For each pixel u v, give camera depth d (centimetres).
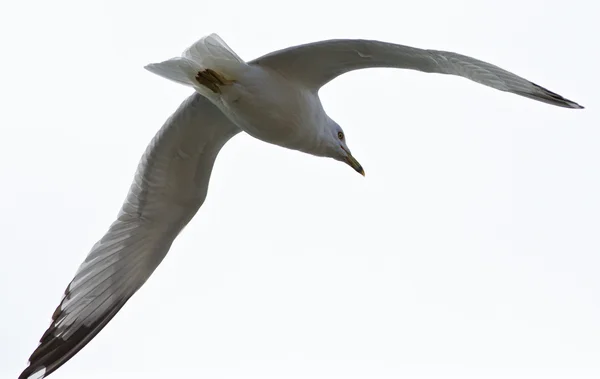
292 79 1053
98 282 1173
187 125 1105
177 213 1173
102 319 1182
